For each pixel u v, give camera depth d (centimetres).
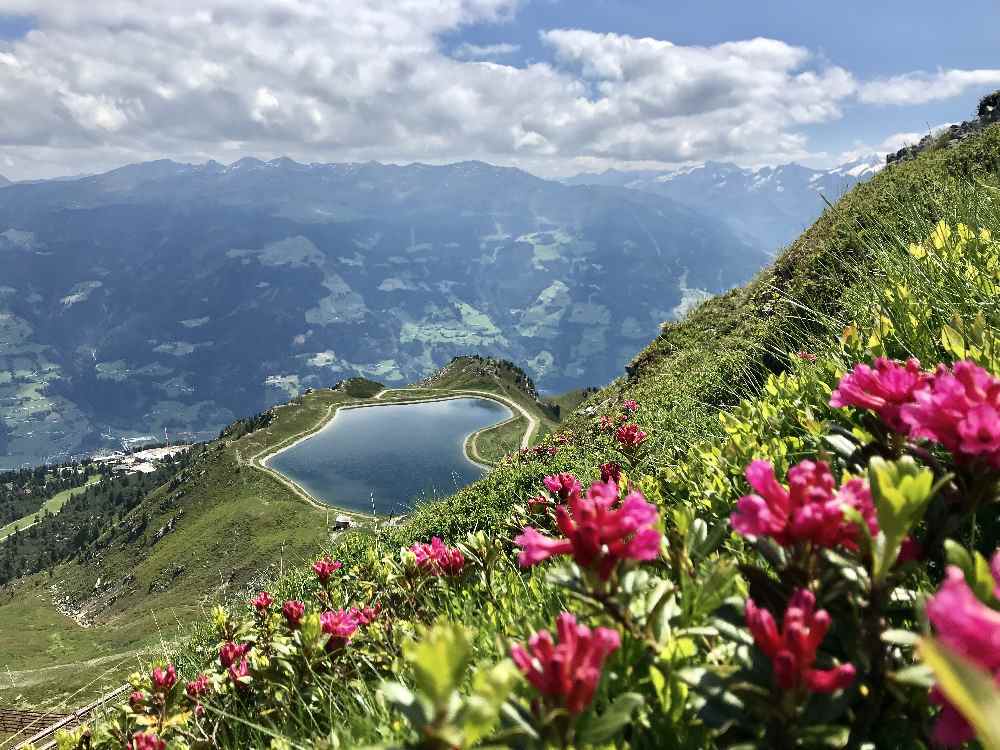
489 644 302
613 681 188
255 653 464
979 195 801
